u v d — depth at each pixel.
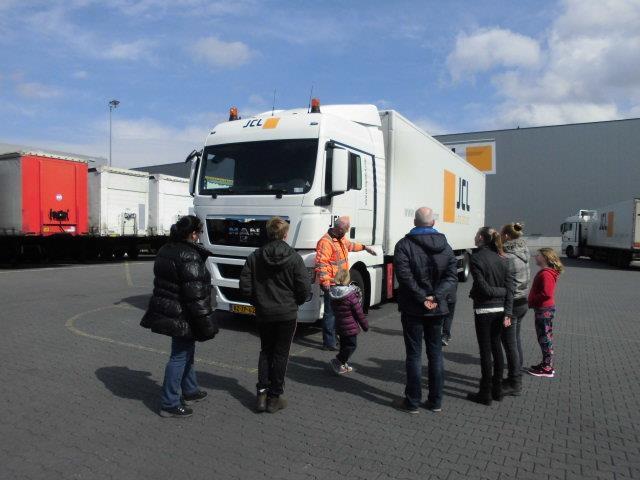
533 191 44.03
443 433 4.16
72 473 3.37
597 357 6.73
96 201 20.69
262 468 3.50
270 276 4.48
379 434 4.11
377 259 8.48
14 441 3.83
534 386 5.46
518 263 5.09
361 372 5.84
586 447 3.94
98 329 7.61
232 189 7.42
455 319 9.37
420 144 10.18
